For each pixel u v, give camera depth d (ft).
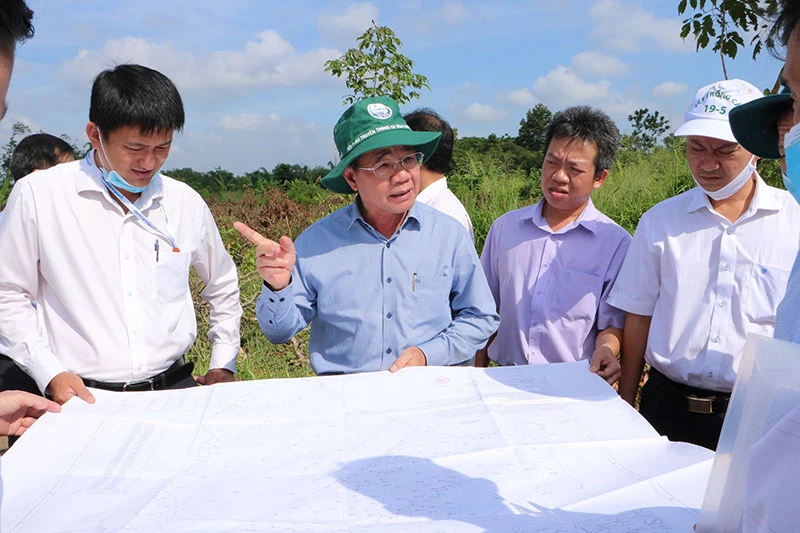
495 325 8.11
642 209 19.45
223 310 9.25
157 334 7.97
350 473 4.97
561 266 9.32
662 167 21.93
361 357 7.84
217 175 41.22
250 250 20.95
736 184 7.45
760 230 7.51
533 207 9.83
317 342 8.19
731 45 13.97
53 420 5.87
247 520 4.28
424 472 4.93
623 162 22.84
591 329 9.31
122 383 7.80
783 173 5.48
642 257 8.26
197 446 5.52
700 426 7.86
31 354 7.18
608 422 5.73
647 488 4.52
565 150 8.95
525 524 4.14
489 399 6.33
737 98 7.35
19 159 12.50
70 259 7.61
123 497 4.66
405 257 7.82
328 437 5.64
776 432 2.82
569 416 5.89
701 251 7.77
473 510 4.35
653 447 5.23
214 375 8.98
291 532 4.11
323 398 6.48
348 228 7.94
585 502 4.38
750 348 3.23
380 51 27.73
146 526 4.22
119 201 7.86
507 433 5.58
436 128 10.62
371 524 4.20
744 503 3.00
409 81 27.96
